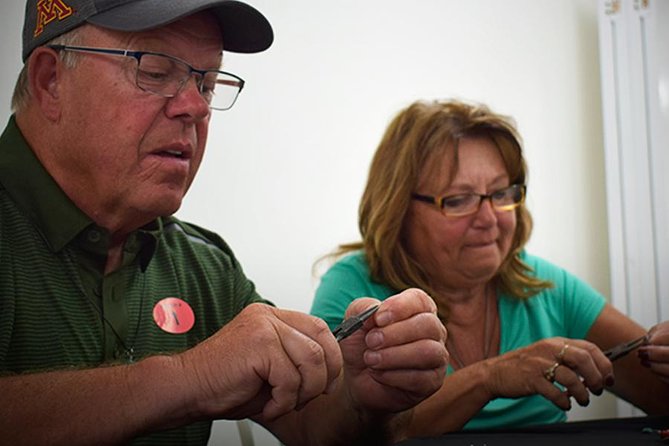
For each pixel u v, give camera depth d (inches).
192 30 32.0
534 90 79.8
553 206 80.4
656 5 76.2
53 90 31.9
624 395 51.8
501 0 78.6
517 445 32.1
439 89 75.9
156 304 37.3
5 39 57.0
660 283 75.2
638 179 75.4
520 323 53.9
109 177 31.6
